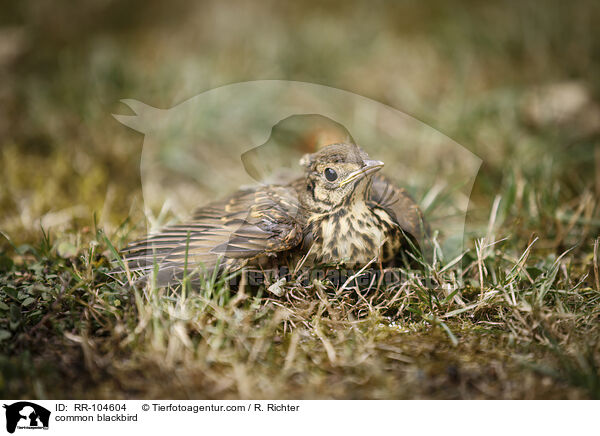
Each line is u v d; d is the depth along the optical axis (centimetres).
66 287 791
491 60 1678
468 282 858
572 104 1365
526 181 1089
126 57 1720
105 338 726
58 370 680
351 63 1709
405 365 691
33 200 1126
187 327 724
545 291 779
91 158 1277
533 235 976
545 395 641
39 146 1353
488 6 1922
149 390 655
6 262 916
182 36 1942
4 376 665
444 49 1739
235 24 1958
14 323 738
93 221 1012
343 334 740
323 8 2103
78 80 1544
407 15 1977
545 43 1667
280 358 701
